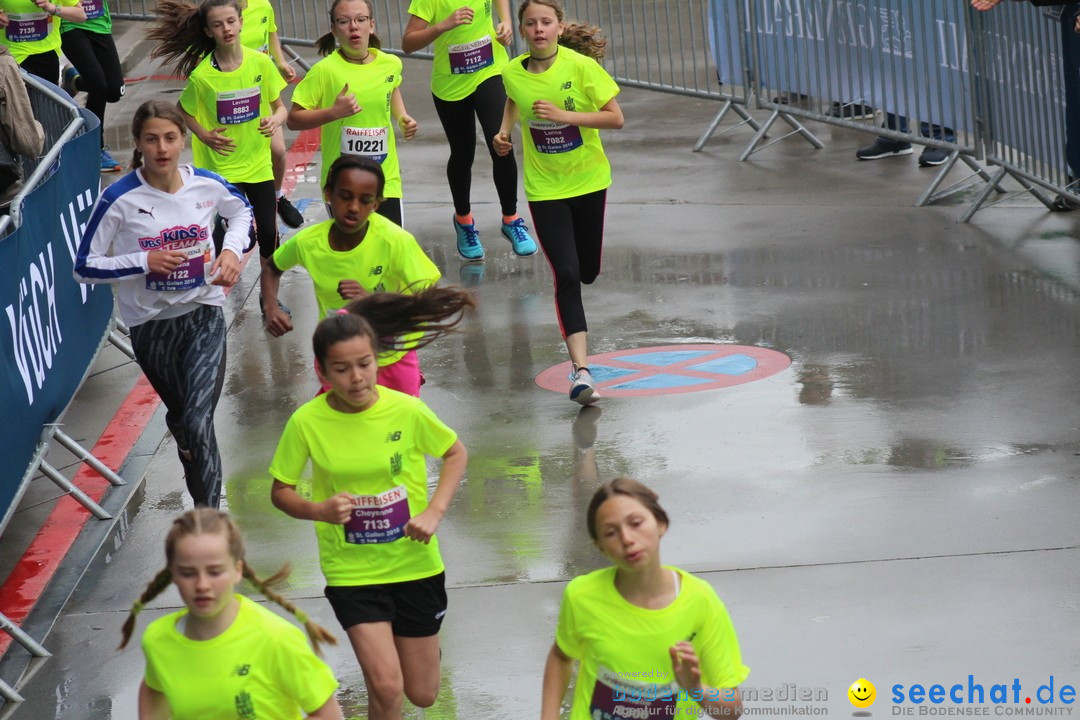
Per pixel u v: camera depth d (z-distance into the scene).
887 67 39.59
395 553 14.91
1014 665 16.28
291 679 12.08
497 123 34.34
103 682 17.56
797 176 41.53
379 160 29.69
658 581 12.27
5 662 18.23
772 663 16.69
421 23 33.44
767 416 24.73
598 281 33.50
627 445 23.88
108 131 48.06
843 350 27.81
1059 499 20.62
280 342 30.44
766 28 43.34
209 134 29.89
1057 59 33.25
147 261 20.05
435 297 16.98
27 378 20.81
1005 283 31.14
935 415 24.22
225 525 11.75
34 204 22.03
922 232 35.41
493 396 26.70
